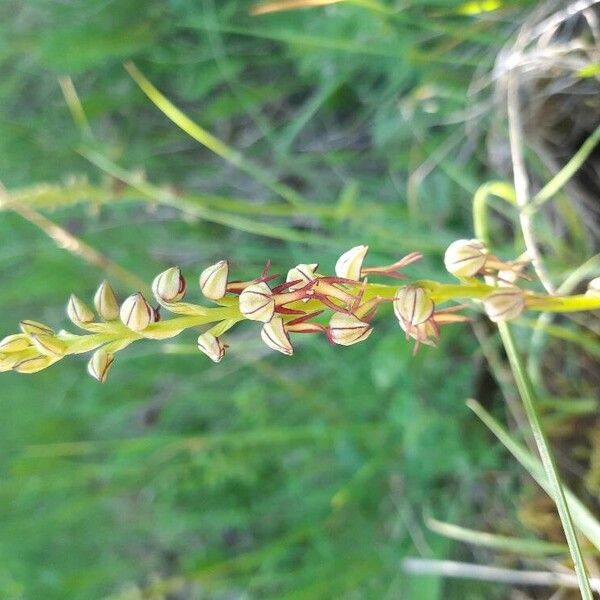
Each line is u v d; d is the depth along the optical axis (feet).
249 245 0.90
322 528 0.85
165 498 0.96
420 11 0.69
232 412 0.95
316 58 0.81
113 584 1.01
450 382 0.76
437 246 0.70
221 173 0.93
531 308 0.37
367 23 0.72
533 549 0.61
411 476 0.80
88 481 1.00
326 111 0.87
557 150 0.64
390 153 0.80
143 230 0.95
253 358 0.85
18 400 1.06
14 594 1.01
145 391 0.98
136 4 0.92
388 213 0.74
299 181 0.90
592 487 0.66
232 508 0.93
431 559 0.77
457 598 0.78
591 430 0.67
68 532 1.02
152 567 1.01
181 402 0.95
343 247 0.77
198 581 0.89
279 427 0.86
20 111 1.04
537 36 0.60
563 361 0.68
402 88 0.77
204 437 0.85
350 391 0.82
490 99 0.67
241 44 0.88
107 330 0.36
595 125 0.62
